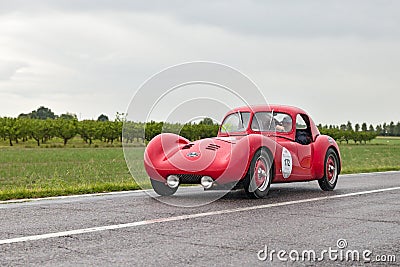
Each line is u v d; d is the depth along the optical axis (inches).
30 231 217.5
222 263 168.6
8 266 162.1
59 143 3321.9
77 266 163.2
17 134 3051.2
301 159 375.2
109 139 3221.0
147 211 276.5
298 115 389.4
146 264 166.4
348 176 553.0
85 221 243.0
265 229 228.2
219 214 269.1
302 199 337.1
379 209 292.2
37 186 534.9
